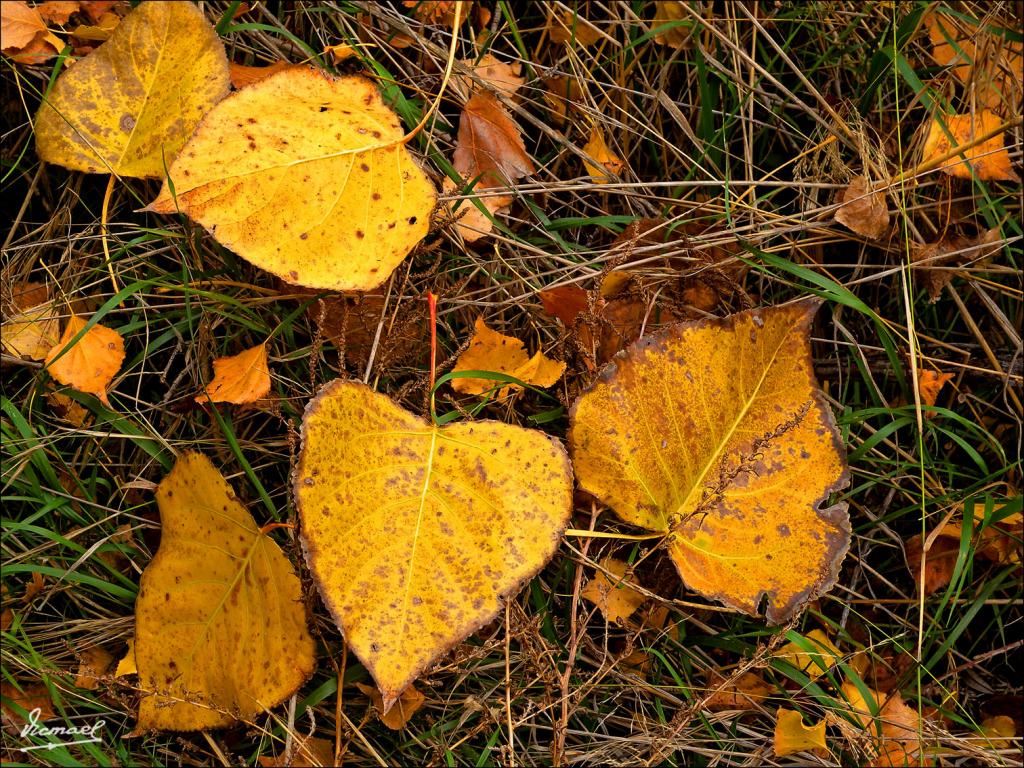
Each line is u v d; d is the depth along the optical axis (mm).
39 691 456
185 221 461
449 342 488
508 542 425
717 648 492
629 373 445
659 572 477
